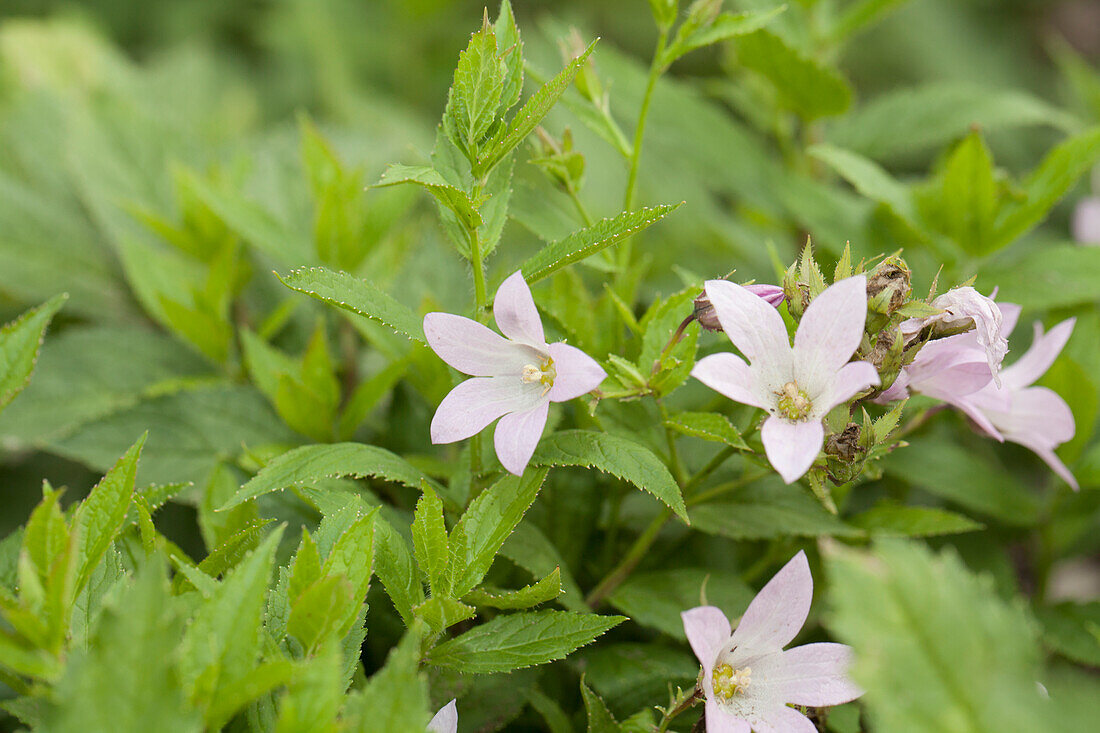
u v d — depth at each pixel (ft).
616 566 1.42
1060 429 1.38
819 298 1.18
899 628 1.04
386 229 1.61
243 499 1.20
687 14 1.39
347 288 1.22
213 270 1.57
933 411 1.42
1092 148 1.55
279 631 1.16
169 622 1.03
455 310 1.55
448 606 1.17
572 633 1.19
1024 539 1.58
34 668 1.05
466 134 1.23
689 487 1.34
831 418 1.21
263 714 1.14
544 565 1.29
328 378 1.47
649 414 1.36
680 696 1.21
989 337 1.22
